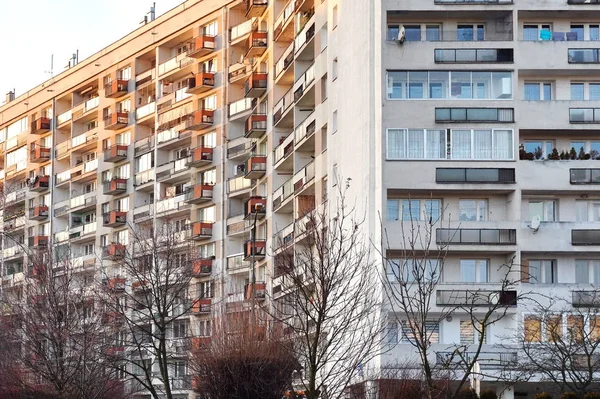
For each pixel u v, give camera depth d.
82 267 64.31
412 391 43.38
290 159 71.12
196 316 61.97
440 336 56.16
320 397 36.94
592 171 58.00
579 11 59.06
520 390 53.44
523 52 58.88
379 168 57.31
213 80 86.19
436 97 58.44
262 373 39.09
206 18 88.00
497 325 56.50
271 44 77.25
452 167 57.56
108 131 99.12
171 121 90.50
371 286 44.69
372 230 57.00
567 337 45.25
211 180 85.94
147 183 92.50
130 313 57.16
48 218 106.94
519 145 58.91
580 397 36.72
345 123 61.28
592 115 58.44
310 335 43.12
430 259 57.56
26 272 61.97
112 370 45.62
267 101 78.19
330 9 64.62
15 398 46.31
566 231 57.47
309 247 45.00
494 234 57.19
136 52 95.94
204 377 40.09
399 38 58.53
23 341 46.59
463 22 59.94
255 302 51.91
